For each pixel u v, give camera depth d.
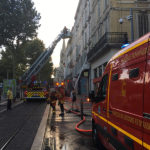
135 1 19.00
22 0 21.19
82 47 36.69
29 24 22.02
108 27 19.61
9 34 21.61
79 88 38.25
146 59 2.80
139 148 2.80
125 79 3.50
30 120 9.88
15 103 21.19
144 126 2.67
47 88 25.36
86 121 9.45
